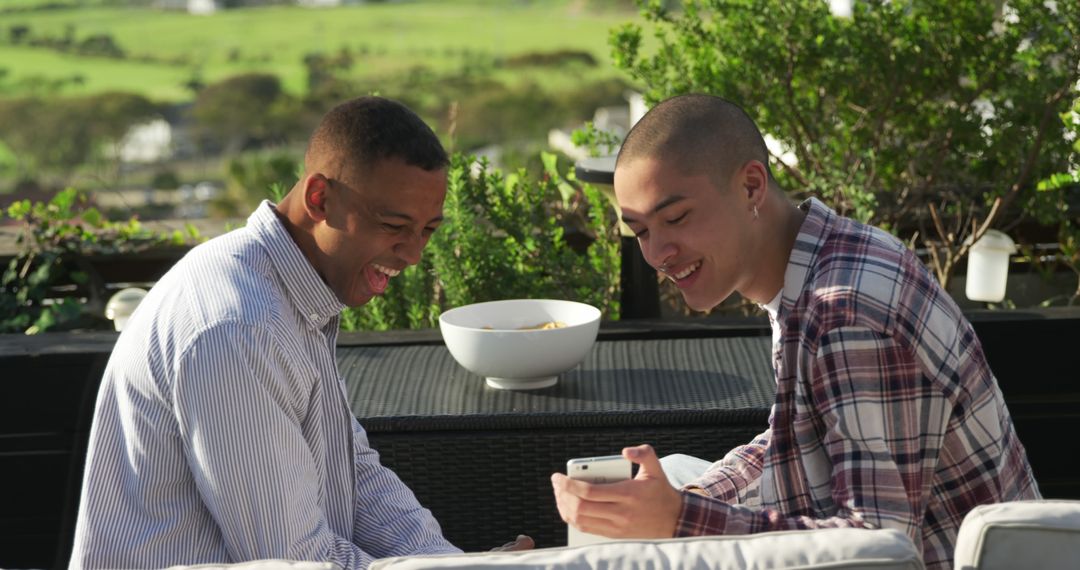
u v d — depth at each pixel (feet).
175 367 4.48
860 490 3.92
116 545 4.65
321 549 4.71
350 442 5.31
